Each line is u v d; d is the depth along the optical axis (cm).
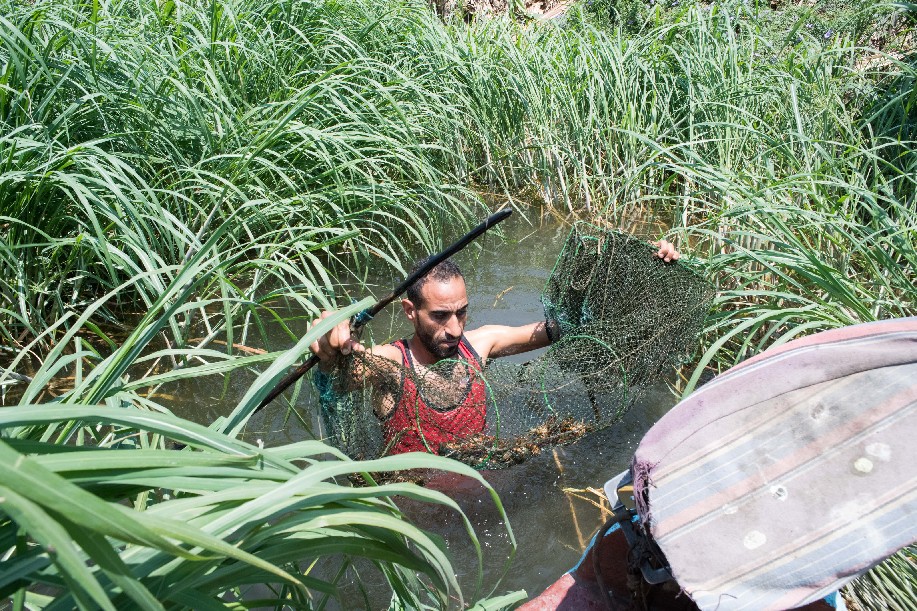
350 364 315
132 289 496
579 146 695
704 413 213
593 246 416
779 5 871
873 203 412
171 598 170
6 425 159
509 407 356
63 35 508
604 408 369
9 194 447
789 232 415
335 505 194
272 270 448
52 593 284
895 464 196
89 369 439
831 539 196
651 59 712
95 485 162
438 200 611
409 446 342
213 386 432
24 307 434
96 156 465
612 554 251
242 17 610
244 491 171
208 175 498
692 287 392
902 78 578
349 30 688
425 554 220
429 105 658
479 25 899
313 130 523
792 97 540
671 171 662
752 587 199
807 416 206
